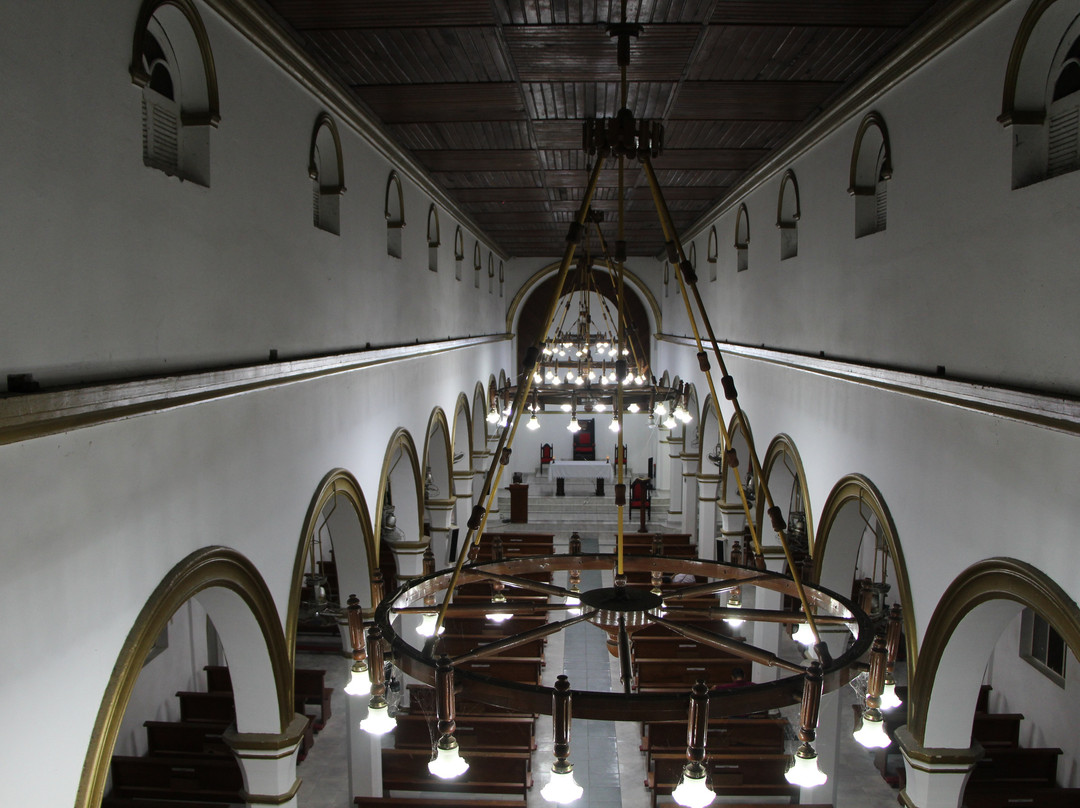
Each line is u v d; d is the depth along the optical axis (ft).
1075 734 38.47
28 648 14.88
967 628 25.13
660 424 67.31
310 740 44.93
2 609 14.17
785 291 45.29
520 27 28.81
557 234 81.66
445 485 59.88
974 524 23.93
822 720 37.60
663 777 37.86
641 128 16.47
